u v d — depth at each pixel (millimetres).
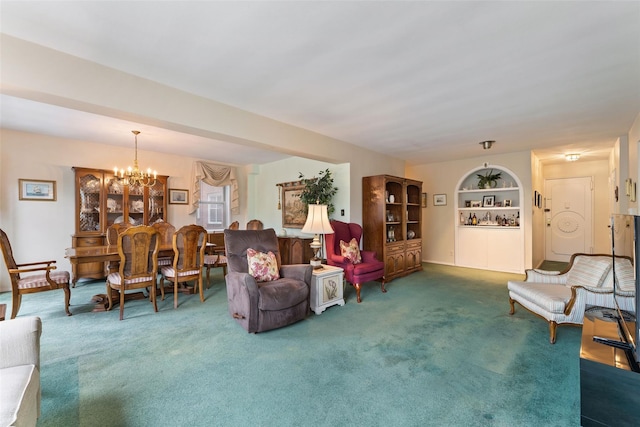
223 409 1700
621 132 4125
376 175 5117
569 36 1919
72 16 1729
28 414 1201
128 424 1576
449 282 4781
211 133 3049
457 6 1638
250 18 1750
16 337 1454
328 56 2180
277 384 1945
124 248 3549
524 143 4805
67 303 3252
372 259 4289
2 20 1765
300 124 3795
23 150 4375
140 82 2500
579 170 6566
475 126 3871
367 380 1993
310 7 1650
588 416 1507
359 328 2891
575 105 3121
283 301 2842
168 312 3352
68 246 4730
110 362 2221
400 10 1677
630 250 1729
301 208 5852
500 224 5797
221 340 2607
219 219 6879
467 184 6355
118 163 5215
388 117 3527
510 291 3256
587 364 1516
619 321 2047
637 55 2141
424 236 6855
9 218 4277
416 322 3043
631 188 3783
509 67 2336
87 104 2266
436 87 2705
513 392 1863
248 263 3229
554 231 6871
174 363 2209
